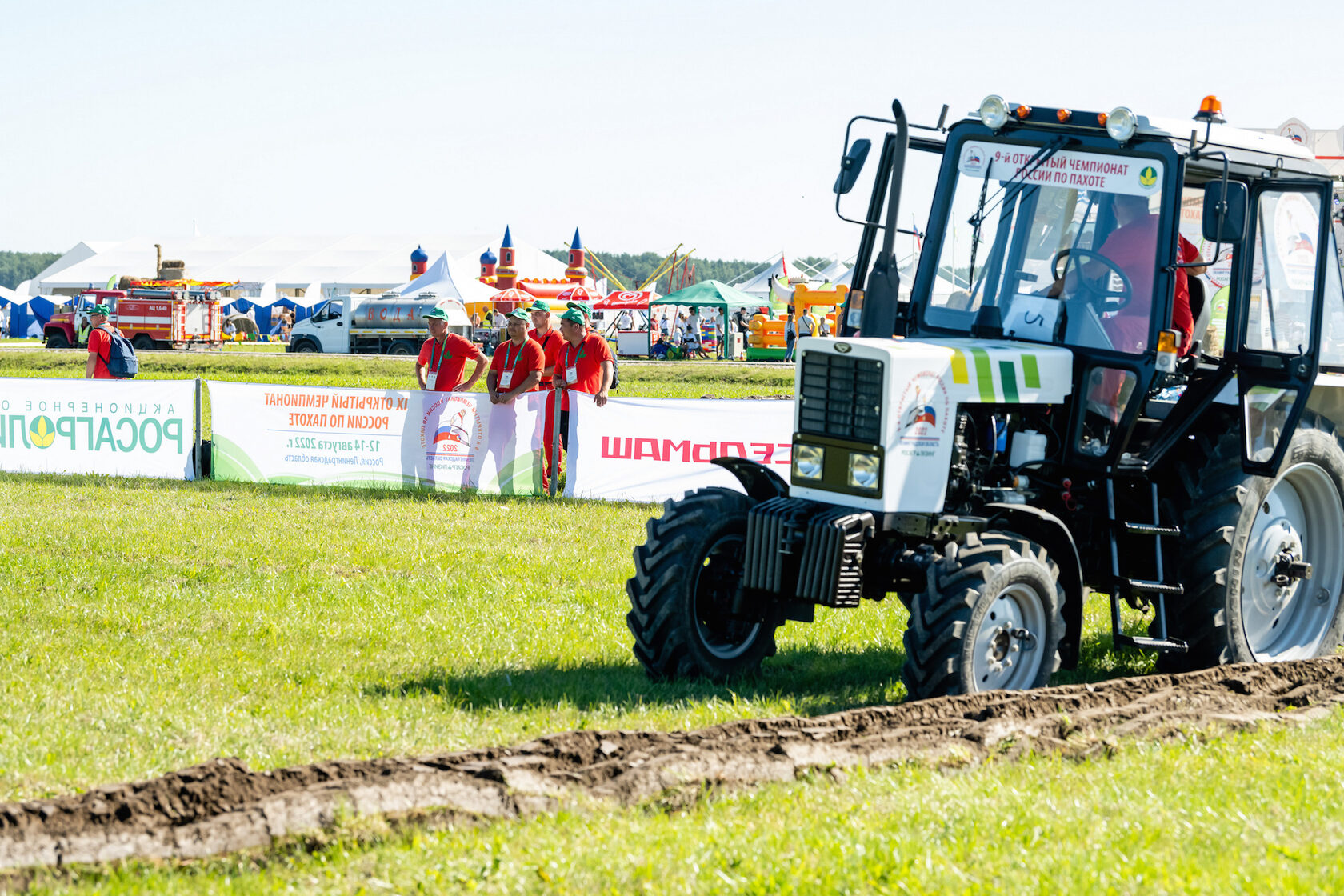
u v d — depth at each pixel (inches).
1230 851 251.8
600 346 868.0
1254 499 443.5
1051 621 400.5
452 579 593.9
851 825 263.9
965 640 374.3
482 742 351.6
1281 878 235.0
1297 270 436.8
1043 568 392.5
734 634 447.5
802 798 287.9
